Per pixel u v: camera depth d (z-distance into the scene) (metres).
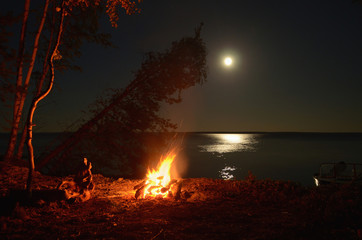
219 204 8.69
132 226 6.25
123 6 11.58
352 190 9.37
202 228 6.21
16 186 9.73
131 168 17.05
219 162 61.41
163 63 16.81
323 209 7.39
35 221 6.40
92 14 15.75
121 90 17.09
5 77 7.13
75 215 7.12
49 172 16.25
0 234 5.31
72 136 16.41
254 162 62.28
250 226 6.38
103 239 5.34
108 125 16.39
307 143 171.00
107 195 10.09
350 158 71.81
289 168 51.88
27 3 12.14
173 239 5.49
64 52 16.08
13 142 14.15
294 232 5.79
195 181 13.41
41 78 15.25
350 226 6.09
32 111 7.63
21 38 12.05
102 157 16.70
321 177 19.05
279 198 9.32
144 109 16.91
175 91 17.31
